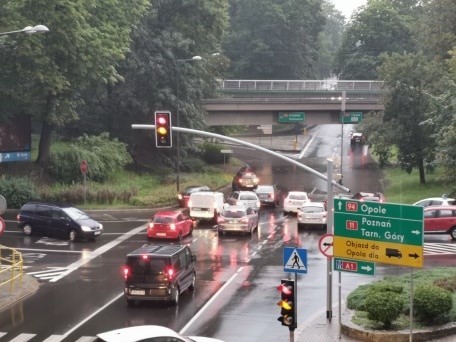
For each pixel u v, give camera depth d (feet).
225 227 128.77
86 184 172.14
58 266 102.01
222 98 239.50
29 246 117.29
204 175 220.84
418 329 65.57
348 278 94.02
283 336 66.95
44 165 178.29
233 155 283.38
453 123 147.64
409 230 61.87
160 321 72.33
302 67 394.52
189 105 212.23
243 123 244.83
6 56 156.66
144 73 205.36
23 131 174.70
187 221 129.39
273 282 90.99
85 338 66.33
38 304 80.12
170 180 202.80
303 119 242.58
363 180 221.05
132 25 188.34
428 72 187.21
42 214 124.67
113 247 117.29
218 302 80.59
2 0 153.07
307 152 291.79
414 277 83.97
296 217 156.76
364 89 244.63
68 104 176.04
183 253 83.35
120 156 195.52
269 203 173.47
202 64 220.43
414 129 189.78
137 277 77.66
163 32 211.82
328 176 74.13
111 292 85.92
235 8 392.88
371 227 64.28
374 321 67.26
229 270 98.84
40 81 157.89
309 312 76.28
